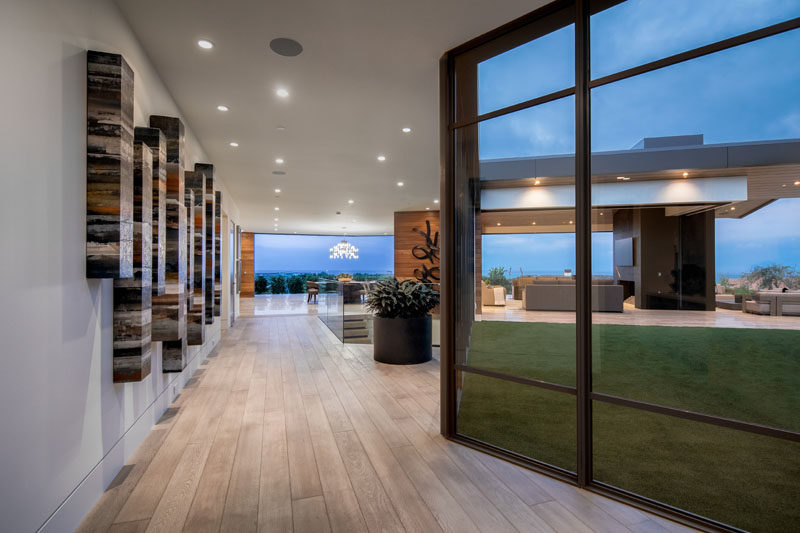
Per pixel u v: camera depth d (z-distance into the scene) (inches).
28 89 64.1
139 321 97.2
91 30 86.2
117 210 83.8
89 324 83.9
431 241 443.8
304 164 252.1
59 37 73.3
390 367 198.8
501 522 77.6
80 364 79.9
